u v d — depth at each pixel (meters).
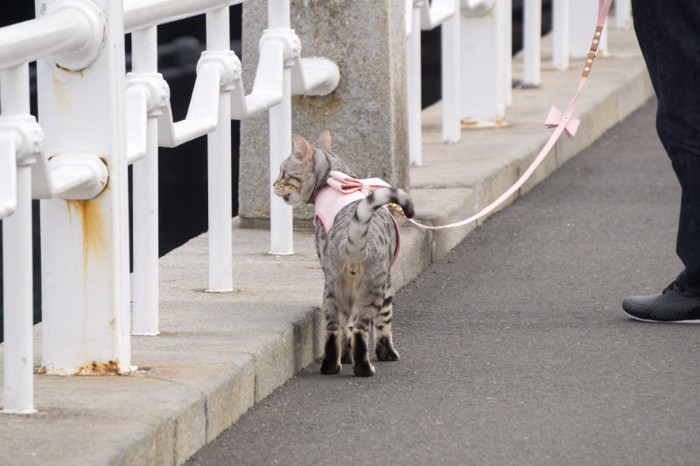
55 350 8.47
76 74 8.08
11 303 7.44
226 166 10.72
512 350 10.42
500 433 8.38
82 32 7.88
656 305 11.21
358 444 8.19
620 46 29.09
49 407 7.70
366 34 13.07
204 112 10.14
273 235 12.44
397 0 13.36
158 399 7.88
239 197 13.84
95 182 8.13
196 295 10.80
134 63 9.05
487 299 12.23
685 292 11.16
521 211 16.44
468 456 7.96
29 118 7.15
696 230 10.88
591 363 10.02
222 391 8.34
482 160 17.02
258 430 8.46
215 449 8.09
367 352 9.68
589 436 8.32
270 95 11.48
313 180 9.98
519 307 11.91
